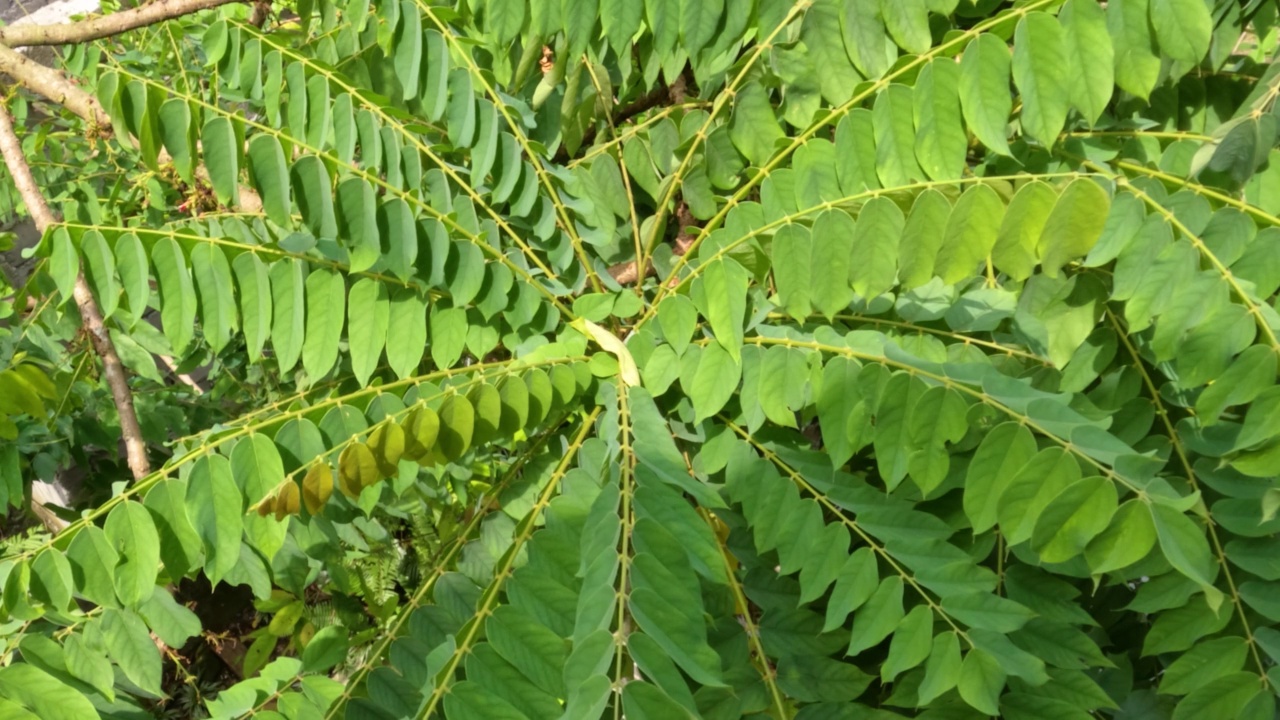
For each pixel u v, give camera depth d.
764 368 0.68
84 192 1.16
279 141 0.69
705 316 0.72
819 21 0.69
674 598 0.51
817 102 0.73
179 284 0.70
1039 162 0.73
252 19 1.06
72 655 0.70
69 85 0.88
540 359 0.70
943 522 0.65
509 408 0.68
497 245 0.80
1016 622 0.58
